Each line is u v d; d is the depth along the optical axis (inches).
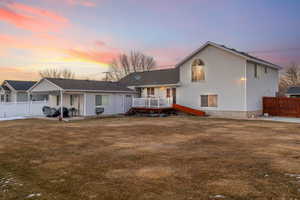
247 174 185.3
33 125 574.6
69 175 188.5
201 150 277.6
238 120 650.2
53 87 770.8
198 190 153.1
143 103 890.1
